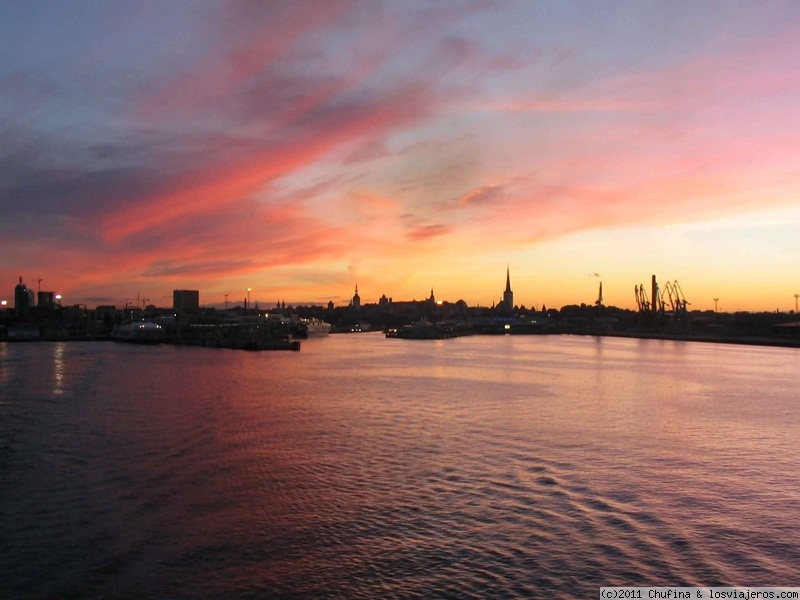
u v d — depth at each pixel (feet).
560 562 115.55
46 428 231.09
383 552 119.44
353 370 500.33
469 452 195.52
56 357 629.92
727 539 125.90
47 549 120.16
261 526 131.75
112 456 188.55
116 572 111.04
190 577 109.50
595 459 187.32
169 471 172.24
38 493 152.25
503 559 116.67
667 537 126.62
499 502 146.92
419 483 161.89
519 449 200.13
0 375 431.43
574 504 145.48
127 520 134.82
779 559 117.29
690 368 543.80
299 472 171.73
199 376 433.07
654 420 257.55
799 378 450.71
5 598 102.37
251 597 102.78
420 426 239.91
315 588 105.81
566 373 487.61
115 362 565.12
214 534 127.54
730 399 328.70
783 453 197.06
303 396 326.85
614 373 488.85
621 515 138.41
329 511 140.67
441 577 109.70
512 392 353.92
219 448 199.82
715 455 193.47
